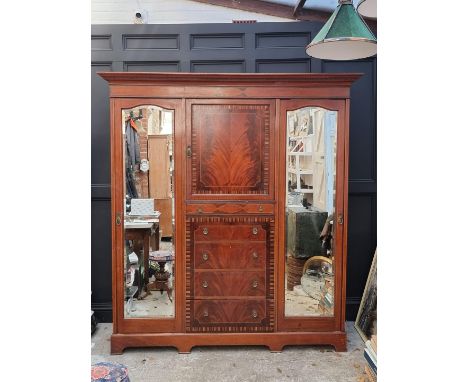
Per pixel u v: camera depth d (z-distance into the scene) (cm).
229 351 278
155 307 274
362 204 331
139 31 321
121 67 323
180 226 271
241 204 271
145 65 325
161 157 269
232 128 269
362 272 332
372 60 325
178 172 270
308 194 272
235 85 267
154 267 273
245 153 270
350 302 332
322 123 271
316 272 276
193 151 269
